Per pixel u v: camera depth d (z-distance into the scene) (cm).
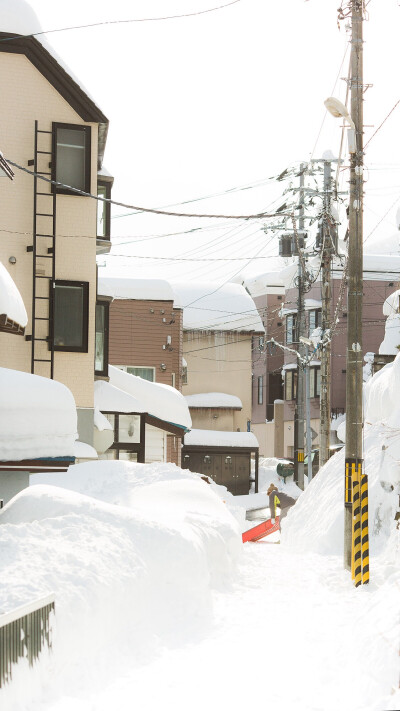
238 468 6525
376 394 2962
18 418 1609
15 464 1619
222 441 6444
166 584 1422
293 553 2541
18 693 888
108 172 3550
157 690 1001
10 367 3077
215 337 6931
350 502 2088
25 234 3125
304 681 1038
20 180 3127
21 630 908
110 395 3850
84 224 3206
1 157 1798
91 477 2512
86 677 1030
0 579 1052
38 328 3122
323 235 4000
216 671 1091
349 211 2200
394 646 960
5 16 3112
